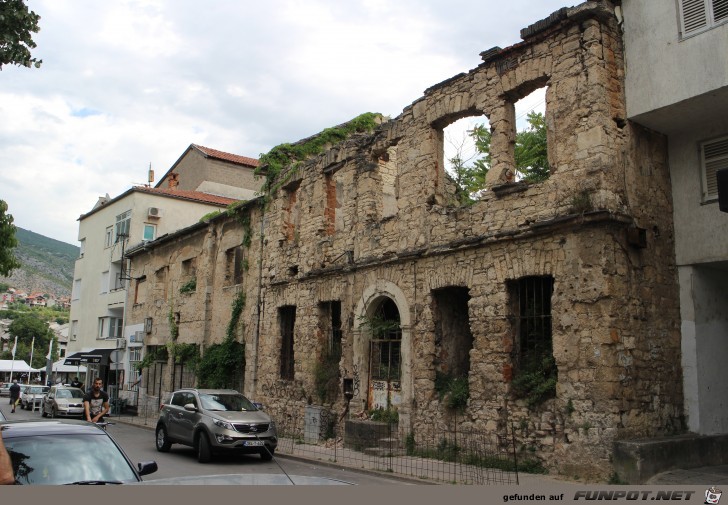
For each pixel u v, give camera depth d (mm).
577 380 12375
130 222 40344
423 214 16875
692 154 14008
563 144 13555
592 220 12500
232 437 14922
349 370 19078
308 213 22328
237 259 27516
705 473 11555
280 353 23125
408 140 17906
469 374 14695
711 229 13508
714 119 13539
